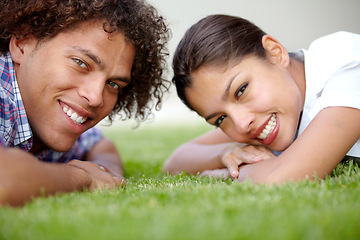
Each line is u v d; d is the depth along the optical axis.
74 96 2.36
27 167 1.59
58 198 1.60
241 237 1.05
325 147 2.06
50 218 1.30
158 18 2.92
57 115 2.40
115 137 7.16
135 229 1.14
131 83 2.96
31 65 2.39
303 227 1.10
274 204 1.38
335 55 2.61
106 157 3.49
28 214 1.36
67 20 2.32
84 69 2.35
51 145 2.48
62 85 2.32
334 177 2.10
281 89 2.57
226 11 17.73
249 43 2.65
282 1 17.25
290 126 2.60
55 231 1.17
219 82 2.54
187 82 2.67
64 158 3.32
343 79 2.44
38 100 2.39
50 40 2.37
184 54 2.68
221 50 2.56
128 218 1.27
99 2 2.38
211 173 2.72
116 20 2.42
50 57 2.35
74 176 1.94
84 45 2.34
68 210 1.42
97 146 3.57
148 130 8.41
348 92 2.35
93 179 2.11
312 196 1.50
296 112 2.62
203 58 2.56
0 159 1.53
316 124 2.18
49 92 2.36
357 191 1.59
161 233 1.09
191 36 2.71
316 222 1.15
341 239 1.05
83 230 1.16
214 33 2.63
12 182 1.51
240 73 2.53
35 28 2.39
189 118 11.68
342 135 2.11
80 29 2.37
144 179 2.71
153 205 1.45
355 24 16.06
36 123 2.46
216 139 3.55
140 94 3.06
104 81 2.41
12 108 2.35
